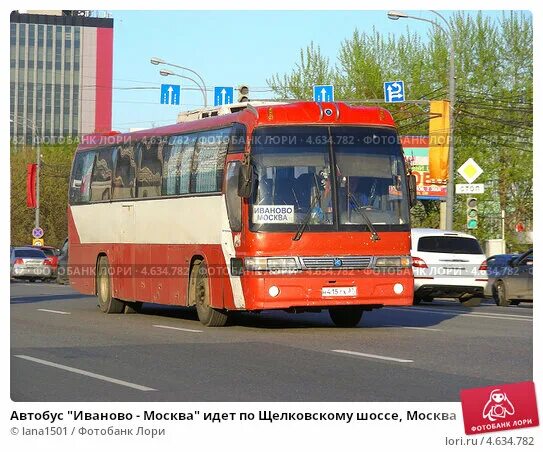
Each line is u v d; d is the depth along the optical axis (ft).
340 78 201.16
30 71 490.08
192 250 68.95
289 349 53.21
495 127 187.52
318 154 62.18
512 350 52.39
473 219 129.70
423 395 38.06
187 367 46.24
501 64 188.24
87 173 88.84
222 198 64.80
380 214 62.59
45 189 313.73
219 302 65.31
